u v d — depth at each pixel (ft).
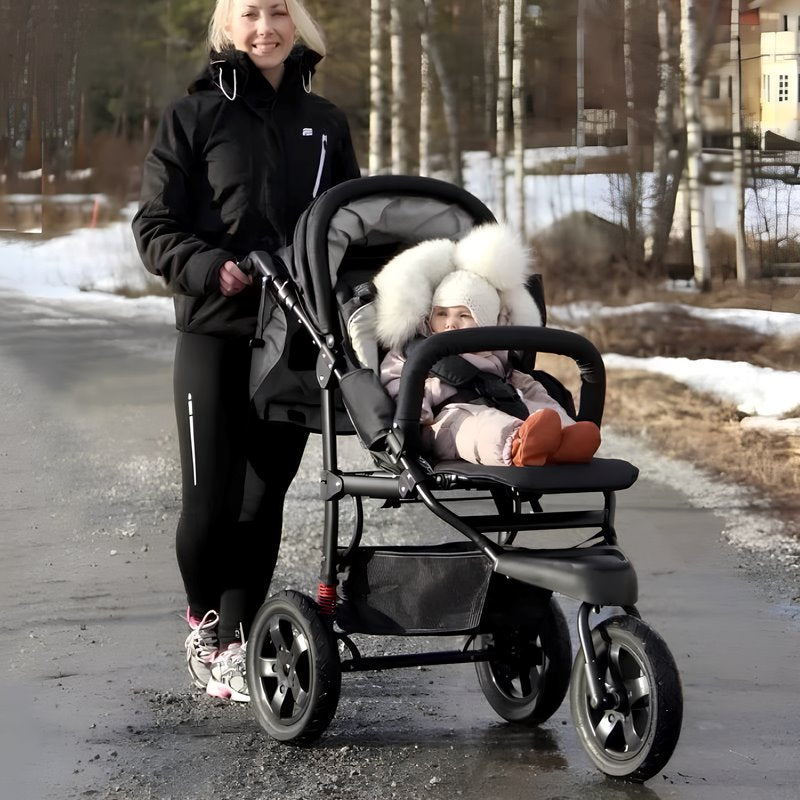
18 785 11.69
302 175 14.33
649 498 24.45
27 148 140.87
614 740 11.76
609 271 57.77
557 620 12.94
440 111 93.61
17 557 20.42
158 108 124.98
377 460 12.76
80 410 33.96
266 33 13.89
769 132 75.46
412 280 13.20
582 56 82.38
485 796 11.35
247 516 14.52
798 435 29.45
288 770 12.01
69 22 131.34
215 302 13.75
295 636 12.69
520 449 11.49
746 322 46.26
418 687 14.66
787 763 12.24
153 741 12.85
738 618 17.15
